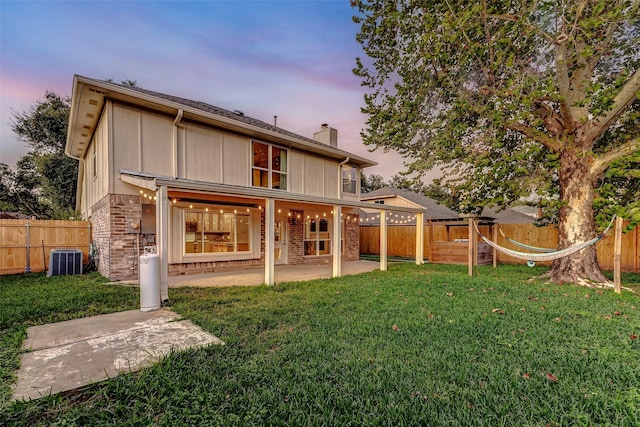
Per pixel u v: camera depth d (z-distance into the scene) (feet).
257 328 13.19
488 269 34.09
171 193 22.12
